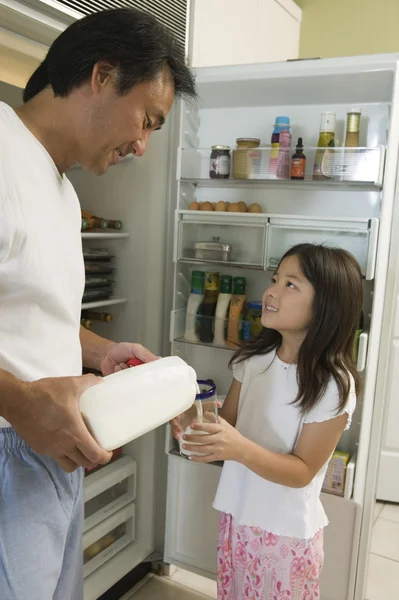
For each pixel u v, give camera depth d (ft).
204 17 5.57
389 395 7.91
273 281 4.24
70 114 2.66
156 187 5.56
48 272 2.57
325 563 5.12
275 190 5.51
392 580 6.16
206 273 5.58
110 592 5.67
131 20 2.57
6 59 4.36
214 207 5.50
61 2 3.87
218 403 3.89
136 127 2.70
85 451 2.19
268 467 3.71
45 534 2.78
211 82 4.83
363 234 4.60
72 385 2.27
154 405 2.52
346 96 5.03
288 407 4.08
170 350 5.82
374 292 4.57
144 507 6.12
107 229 5.84
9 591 2.63
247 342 4.81
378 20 7.48
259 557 4.14
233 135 5.63
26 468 2.70
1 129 2.43
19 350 2.55
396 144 4.50
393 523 7.54
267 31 7.00
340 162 4.73
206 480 5.56
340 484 4.88
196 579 6.12
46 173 2.64
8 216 2.38
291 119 5.41
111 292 5.99
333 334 3.92
